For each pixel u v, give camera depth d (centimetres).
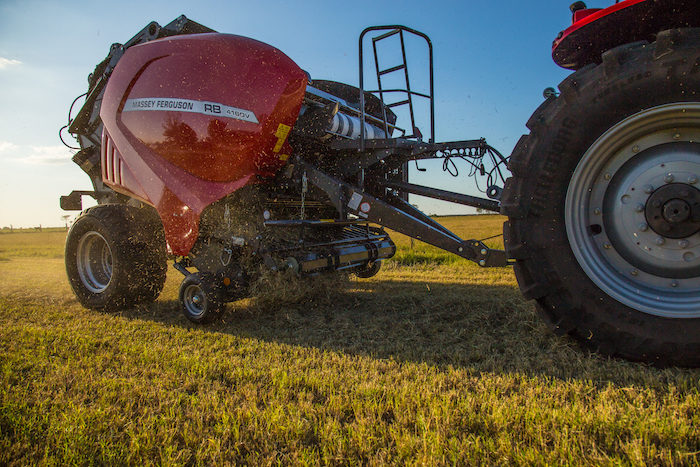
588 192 247
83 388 234
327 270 439
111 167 455
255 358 278
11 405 211
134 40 474
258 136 389
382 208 366
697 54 209
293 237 433
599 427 169
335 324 368
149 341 327
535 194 251
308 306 436
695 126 222
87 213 472
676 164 227
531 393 204
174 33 454
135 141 421
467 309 397
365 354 283
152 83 409
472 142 381
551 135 247
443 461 152
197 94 388
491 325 343
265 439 174
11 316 430
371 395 210
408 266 788
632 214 238
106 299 450
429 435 169
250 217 412
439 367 253
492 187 324
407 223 356
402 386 219
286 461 161
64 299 529
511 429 174
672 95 218
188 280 387
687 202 221
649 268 235
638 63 223
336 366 259
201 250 419
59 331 361
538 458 152
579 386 208
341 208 384
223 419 190
